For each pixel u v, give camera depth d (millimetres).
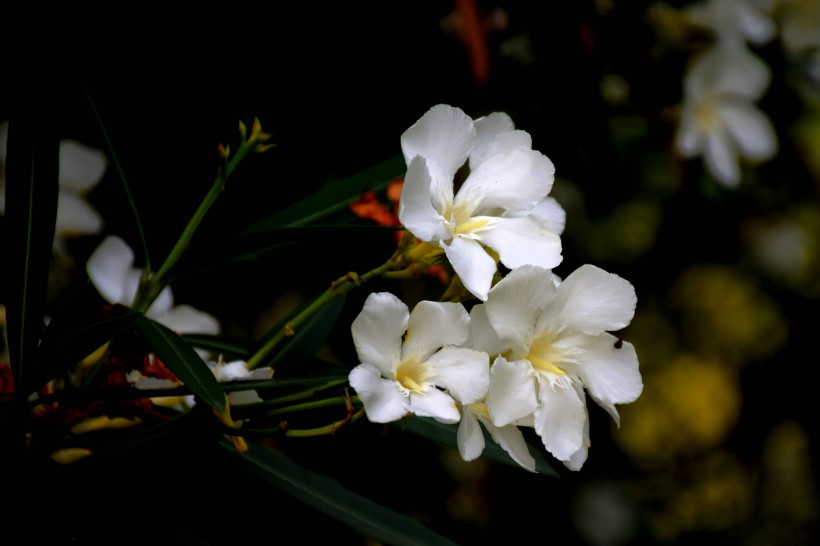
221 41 917
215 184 808
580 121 978
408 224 748
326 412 789
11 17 834
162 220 912
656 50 1035
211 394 745
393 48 949
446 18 971
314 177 934
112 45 901
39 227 781
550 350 766
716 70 1033
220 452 809
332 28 934
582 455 762
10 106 826
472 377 750
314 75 933
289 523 849
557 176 999
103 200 920
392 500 1009
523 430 927
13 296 776
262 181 920
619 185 996
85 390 771
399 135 945
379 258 868
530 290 754
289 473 811
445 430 837
